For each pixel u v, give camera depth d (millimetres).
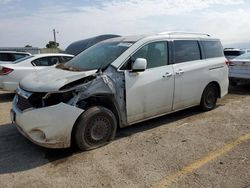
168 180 3500
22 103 4297
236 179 3473
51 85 4117
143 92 4961
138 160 4055
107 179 3562
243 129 5254
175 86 5516
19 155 4316
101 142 4535
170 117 6105
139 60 4676
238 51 18078
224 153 4227
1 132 5324
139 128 5422
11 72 8297
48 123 4016
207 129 5305
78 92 4230
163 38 5488
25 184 3502
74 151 4395
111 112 4578
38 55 9070
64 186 3434
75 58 5551
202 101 6340
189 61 5902
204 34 6547
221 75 6660
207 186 3336
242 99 7906
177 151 4336
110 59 4805
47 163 4043
